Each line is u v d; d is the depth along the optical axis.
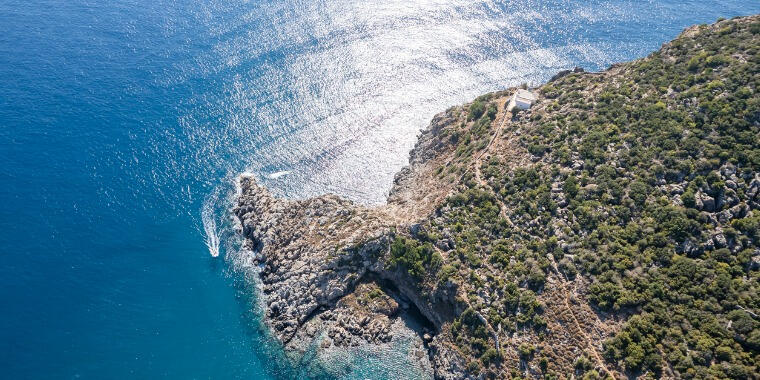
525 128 124.62
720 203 89.88
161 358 102.94
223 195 138.75
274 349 104.81
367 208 128.88
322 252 115.00
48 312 109.38
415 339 104.94
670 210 91.69
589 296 88.88
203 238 128.12
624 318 84.62
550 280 94.19
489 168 117.62
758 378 70.94
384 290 111.75
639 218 95.06
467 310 97.38
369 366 100.69
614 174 102.38
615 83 124.81
